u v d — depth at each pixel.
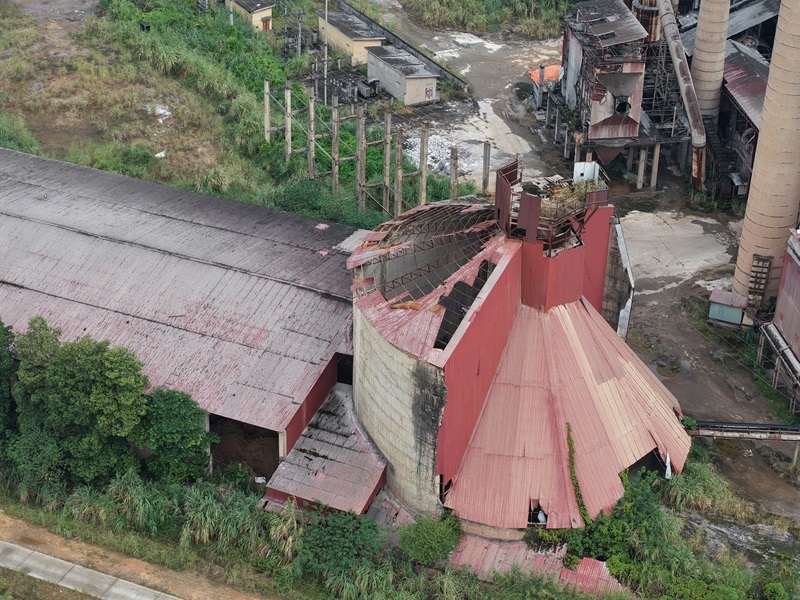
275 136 80.69
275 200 70.75
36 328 49.34
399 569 45.16
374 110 88.25
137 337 53.03
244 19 99.81
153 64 89.25
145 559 45.81
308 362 51.03
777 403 57.88
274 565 45.53
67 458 49.06
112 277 56.19
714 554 47.00
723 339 63.12
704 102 78.88
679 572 44.84
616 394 49.78
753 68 78.38
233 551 46.44
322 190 70.75
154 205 63.19
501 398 48.00
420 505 47.19
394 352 45.00
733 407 57.72
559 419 47.44
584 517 45.94
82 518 47.69
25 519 47.56
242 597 44.16
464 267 47.56
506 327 48.44
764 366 60.59
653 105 79.50
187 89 87.00
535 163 82.19
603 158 77.44
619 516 46.41
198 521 46.66
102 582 44.47
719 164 77.44
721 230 74.50
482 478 46.69
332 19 98.88
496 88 94.56
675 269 69.94
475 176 79.38
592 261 52.25
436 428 44.62
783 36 57.25
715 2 75.19
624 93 73.94
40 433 49.03
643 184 79.75
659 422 50.78
